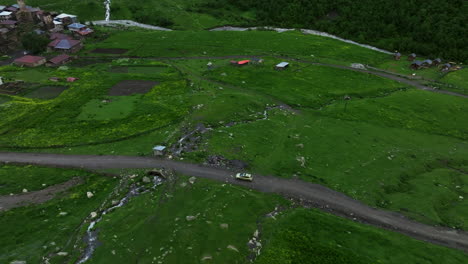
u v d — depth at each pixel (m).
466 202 55.19
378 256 43.59
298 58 127.25
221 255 43.22
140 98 91.31
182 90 97.25
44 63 115.12
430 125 84.25
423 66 124.12
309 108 89.50
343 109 88.56
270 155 66.19
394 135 77.88
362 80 110.38
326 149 69.06
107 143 69.25
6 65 112.56
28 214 49.53
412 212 52.34
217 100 89.56
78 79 103.44
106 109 84.19
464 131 82.75
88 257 42.94
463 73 120.31
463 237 47.75
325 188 57.31
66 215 50.00
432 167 66.56
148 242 45.06
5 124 75.75
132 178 58.28
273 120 80.56
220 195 54.28
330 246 44.94
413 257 43.53
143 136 72.06
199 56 127.81
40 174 58.97
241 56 128.38
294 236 46.62
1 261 41.53
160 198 53.41
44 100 89.31
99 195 54.53
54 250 43.81
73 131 73.44
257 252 44.38
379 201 55.00
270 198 54.47
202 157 64.44
